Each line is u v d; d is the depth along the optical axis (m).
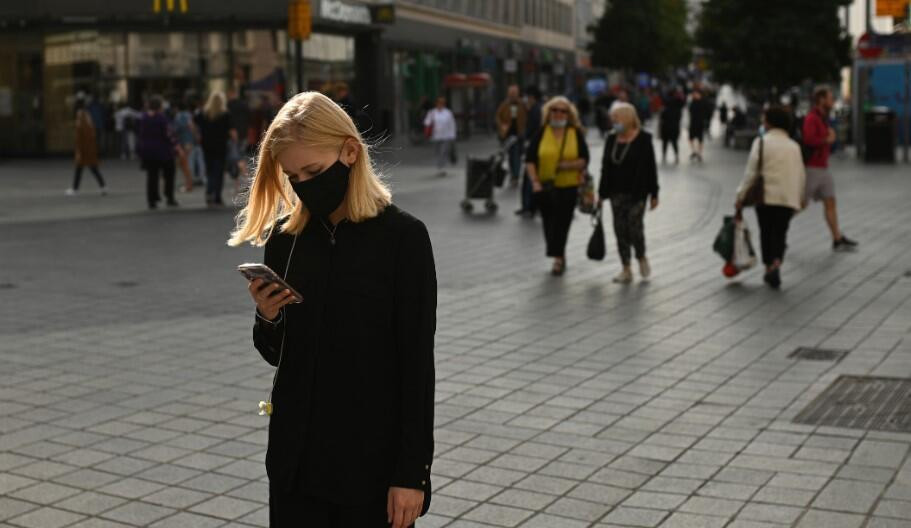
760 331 9.10
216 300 10.62
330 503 3.00
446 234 15.77
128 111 34.78
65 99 35.81
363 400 2.95
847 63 40.97
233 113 22.88
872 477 5.51
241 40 37.06
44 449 6.07
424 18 47.62
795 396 7.09
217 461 5.88
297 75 20.83
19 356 8.31
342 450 2.94
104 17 34.84
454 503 5.25
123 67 36.12
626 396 7.15
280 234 3.06
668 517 5.04
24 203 20.25
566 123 12.02
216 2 35.19
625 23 77.00
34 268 12.63
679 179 24.98
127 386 7.43
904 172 26.52
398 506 2.92
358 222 2.98
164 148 19.22
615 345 8.64
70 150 35.81
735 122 40.38
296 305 2.97
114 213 18.47
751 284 11.42
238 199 3.33
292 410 2.98
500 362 8.10
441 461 5.87
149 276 12.06
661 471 5.68
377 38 42.09
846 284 11.34
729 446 6.07
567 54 79.75
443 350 8.51
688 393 7.21
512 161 23.48
